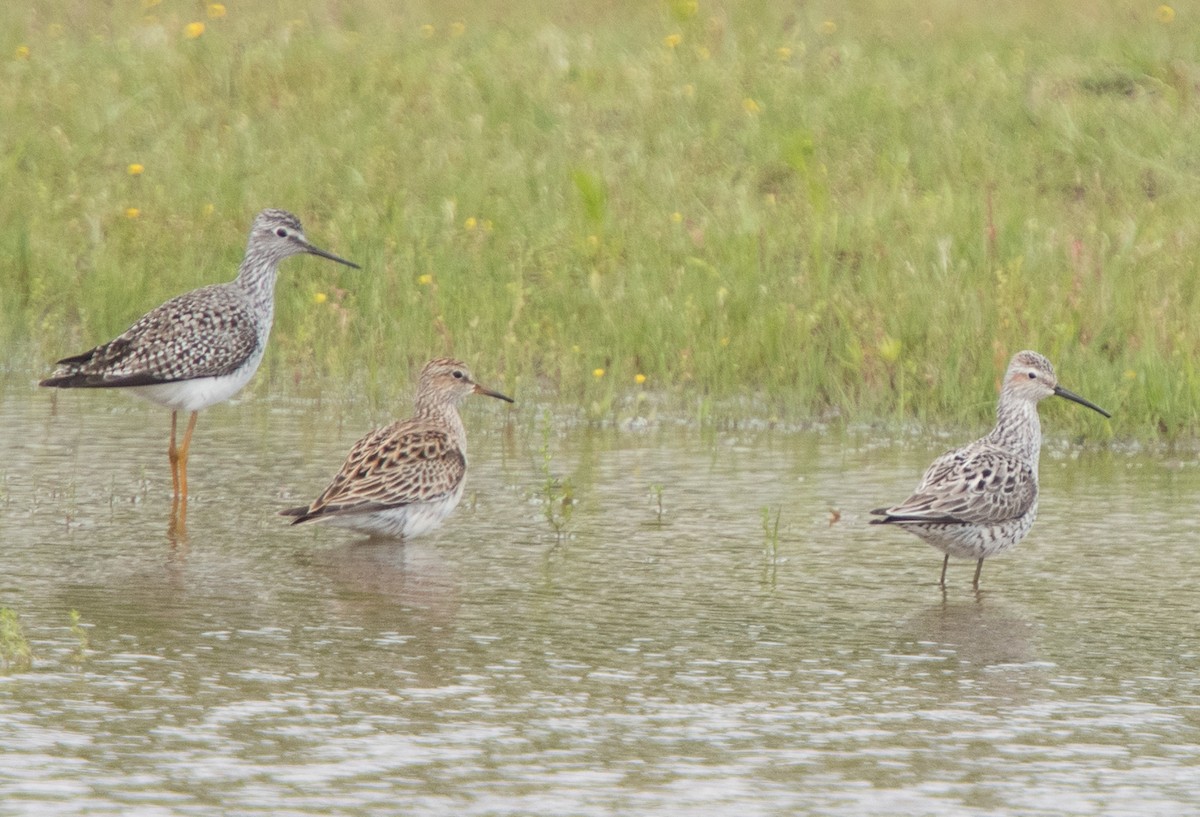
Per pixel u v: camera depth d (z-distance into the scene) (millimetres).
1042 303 17641
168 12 29344
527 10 31156
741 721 8727
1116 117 23672
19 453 14836
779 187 22234
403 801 7637
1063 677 9508
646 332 17875
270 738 8391
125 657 9609
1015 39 28344
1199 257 18969
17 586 11023
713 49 27641
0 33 27812
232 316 14281
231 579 11289
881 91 24891
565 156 22812
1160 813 7625
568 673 9445
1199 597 11117
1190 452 15602
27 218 20750
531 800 7664
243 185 21688
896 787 7883
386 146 22844
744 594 11109
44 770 7949
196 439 15547
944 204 20703
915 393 16750
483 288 18828
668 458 15078
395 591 11055
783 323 17562
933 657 9844
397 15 30422
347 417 16562
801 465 14828
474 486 14047
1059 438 16062
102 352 14008
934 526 11312
